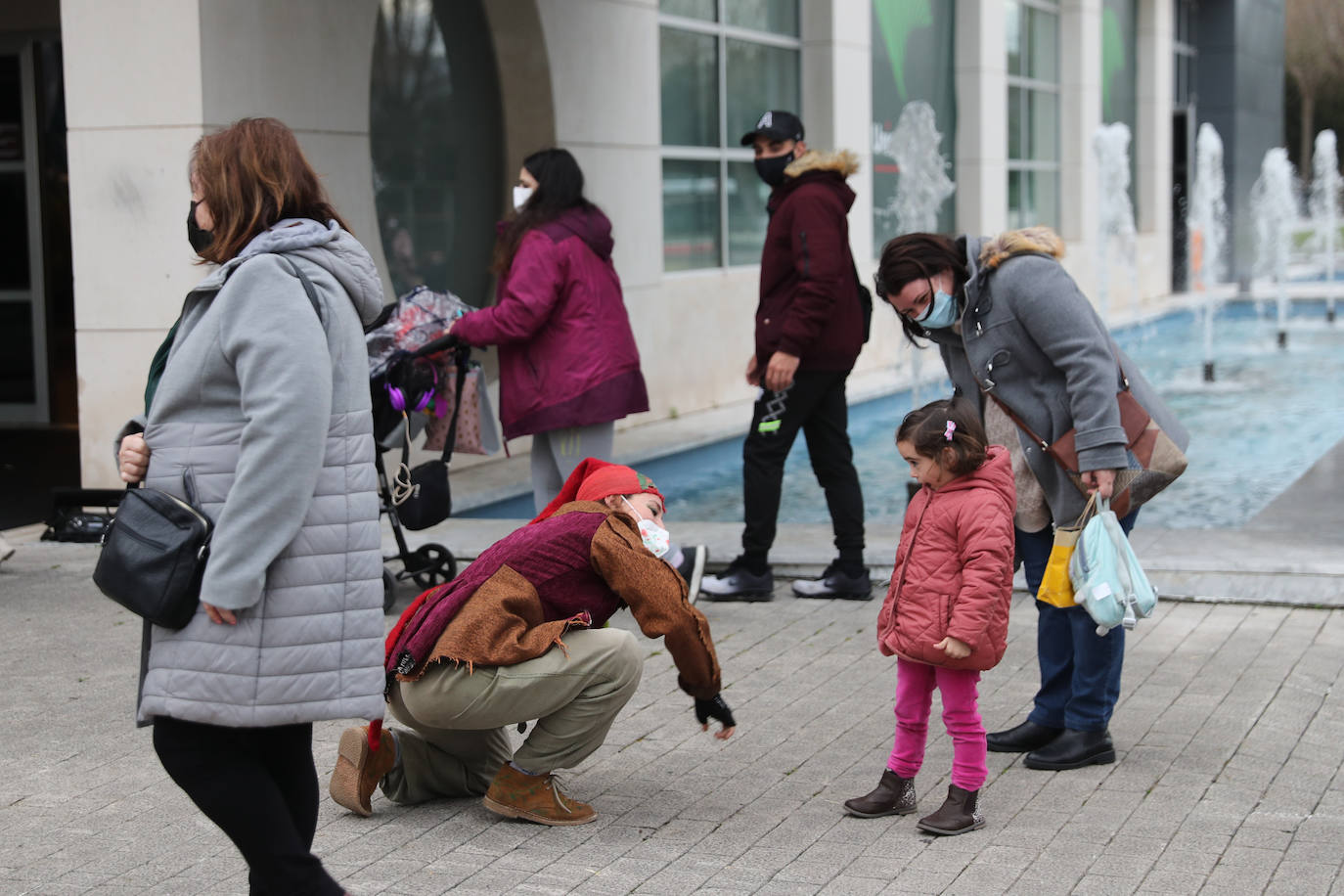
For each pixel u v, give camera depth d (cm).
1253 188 3488
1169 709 570
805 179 730
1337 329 2481
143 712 338
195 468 338
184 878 427
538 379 702
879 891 412
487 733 491
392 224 1134
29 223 1341
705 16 1478
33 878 427
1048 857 434
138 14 919
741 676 629
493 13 1204
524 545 464
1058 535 502
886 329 1775
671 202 1436
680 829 464
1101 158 2539
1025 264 502
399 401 682
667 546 484
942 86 1994
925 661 453
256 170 349
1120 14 2738
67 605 754
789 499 1112
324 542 338
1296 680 604
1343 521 866
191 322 348
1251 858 430
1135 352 2138
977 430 447
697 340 1434
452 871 431
